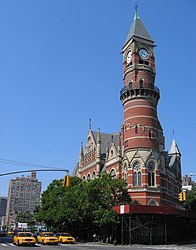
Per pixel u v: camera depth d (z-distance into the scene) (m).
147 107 66.00
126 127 66.25
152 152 62.94
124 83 70.81
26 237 44.16
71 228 73.31
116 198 59.12
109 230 59.84
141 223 57.03
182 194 42.91
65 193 67.25
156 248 42.44
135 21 74.50
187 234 71.25
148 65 70.06
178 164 94.06
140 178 61.16
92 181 59.38
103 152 82.75
